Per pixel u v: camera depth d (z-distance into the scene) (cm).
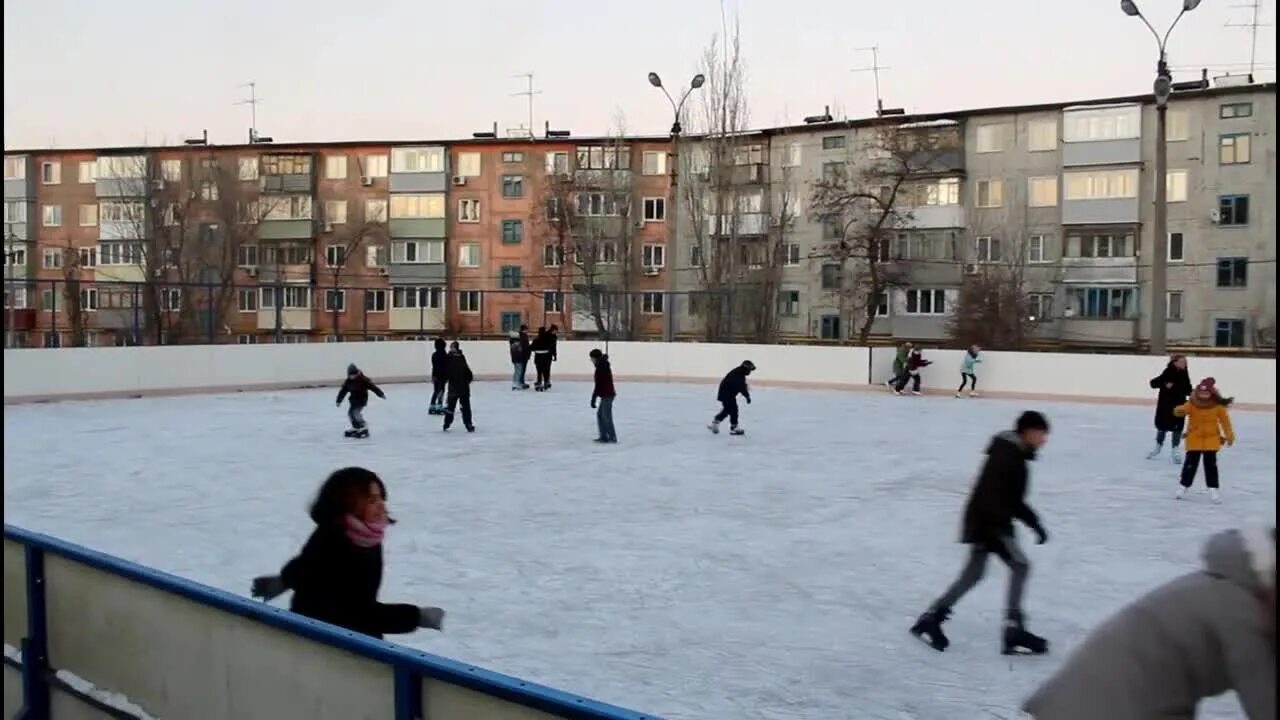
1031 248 4200
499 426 1858
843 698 534
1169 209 3969
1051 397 2470
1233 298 3875
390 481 1247
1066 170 4106
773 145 4766
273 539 915
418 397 2445
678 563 833
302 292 4909
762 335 3834
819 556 862
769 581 778
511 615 681
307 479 1250
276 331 2673
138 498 1119
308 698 343
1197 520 1037
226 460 1412
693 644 622
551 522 1003
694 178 4522
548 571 803
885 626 664
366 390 1681
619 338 3388
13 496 1129
